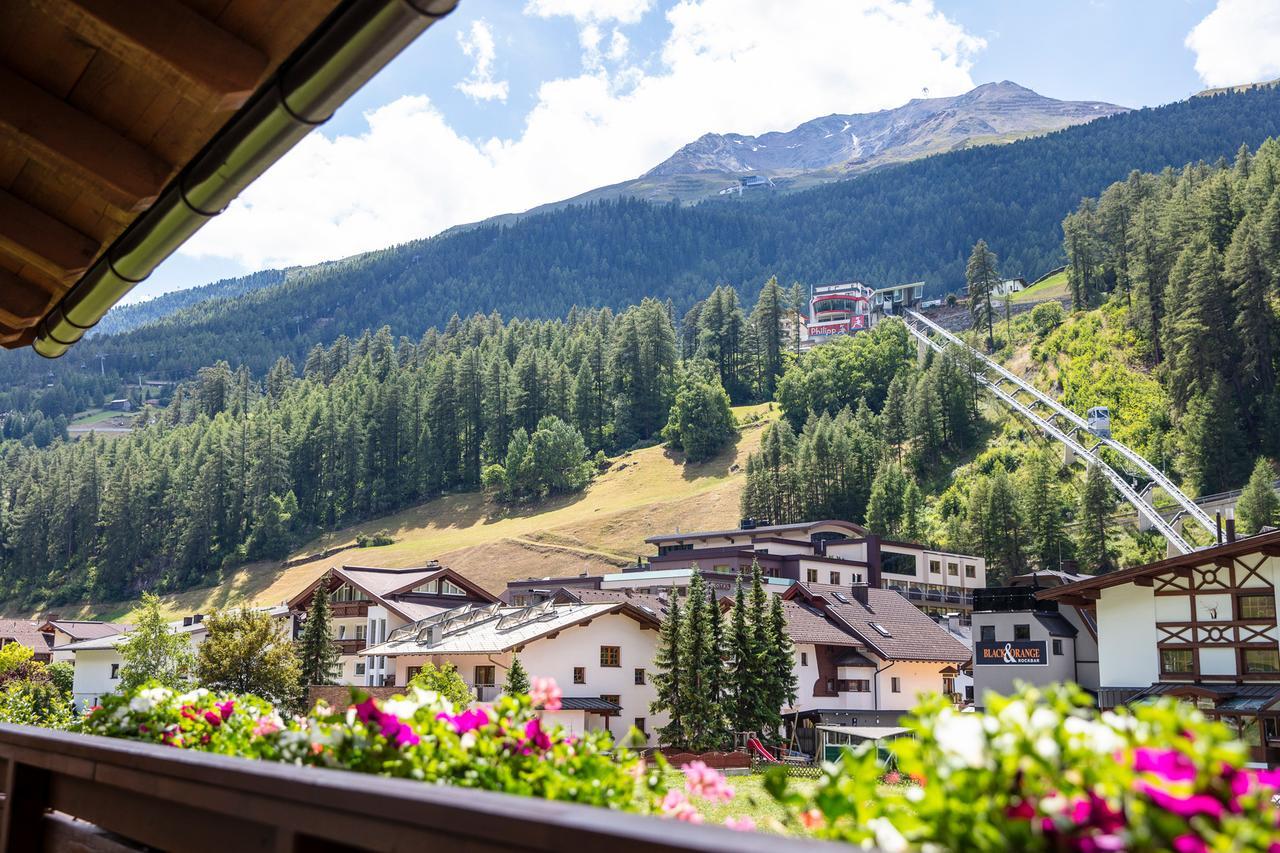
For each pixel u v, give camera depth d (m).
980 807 2.25
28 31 5.31
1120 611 41.72
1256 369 129.75
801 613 59.12
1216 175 159.50
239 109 5.18
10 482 194.75
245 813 2.96
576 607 48.25
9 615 160.75
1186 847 1.96
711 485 152.75
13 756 5.09
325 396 198.50
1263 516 100.50
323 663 49.31
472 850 2.14
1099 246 182.75
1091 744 2.33
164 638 42.69
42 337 9.07
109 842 4.22
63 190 6.60
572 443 164.38
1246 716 36.50
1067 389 151.75
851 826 2.48
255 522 164.00
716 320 199.62
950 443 146.25
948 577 101.94
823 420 150.62
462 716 4.34
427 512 166.00
